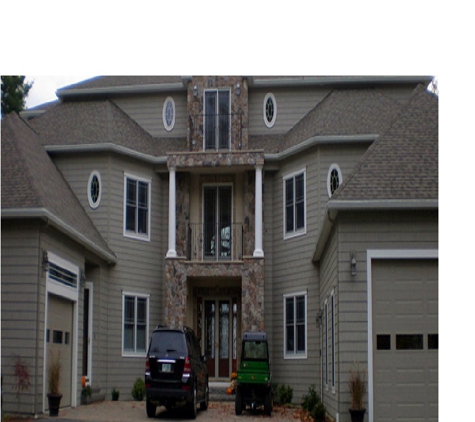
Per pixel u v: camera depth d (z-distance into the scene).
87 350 20.47
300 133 22.72
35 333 15.13
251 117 24.33
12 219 15.49
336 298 14.62
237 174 24.03
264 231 23.20
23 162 17.12
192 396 16.08
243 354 17.73
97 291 20.86
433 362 13.88
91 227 21.03
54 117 23.78
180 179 23.81
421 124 15.70
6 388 15.00
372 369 13.87
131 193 22.84
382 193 14.18
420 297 14.10
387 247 14.22
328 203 14.03
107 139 22.20
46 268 15.61
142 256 22.88
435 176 14.48
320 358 20.47
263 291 22.00
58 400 15.66
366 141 21.14
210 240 24.02
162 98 24.83
